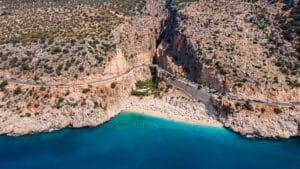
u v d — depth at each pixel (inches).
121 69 6929.1
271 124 5600.4
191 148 5413.4
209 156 5206.7
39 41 6796.3
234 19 7386.8
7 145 5364.2
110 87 6412.4
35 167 4840.1
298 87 5890.8
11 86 6087.6
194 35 7175.2
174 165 4980.3
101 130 5890.8
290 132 5561.0
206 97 6245.1
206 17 7583.7
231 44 6766.7
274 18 7180.1
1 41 6968.5
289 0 7391.7
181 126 6023.6
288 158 5152.6
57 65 6363.2
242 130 5664.4
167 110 6422.2
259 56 6456.7
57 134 5703.7
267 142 5521.7
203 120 6107.3
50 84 6161.4
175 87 6712.6
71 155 5172.2
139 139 5664.4
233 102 5895.7
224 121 5915.4
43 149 5295.3
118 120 6195.9
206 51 6727.4
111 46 6948.8
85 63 6446.9
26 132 5610.2
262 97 5880.9
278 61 6343.5
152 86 7047.2
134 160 5088.6
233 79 6136.8
